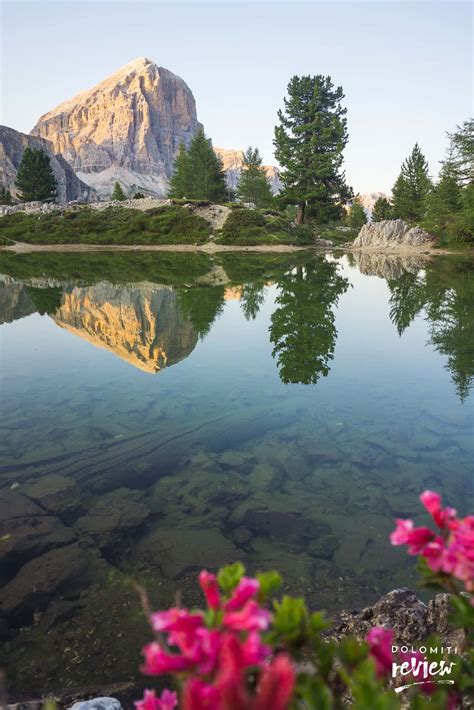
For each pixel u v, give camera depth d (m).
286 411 6.81
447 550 1.02
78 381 8.11
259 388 7.73
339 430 6.18
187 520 4.40
